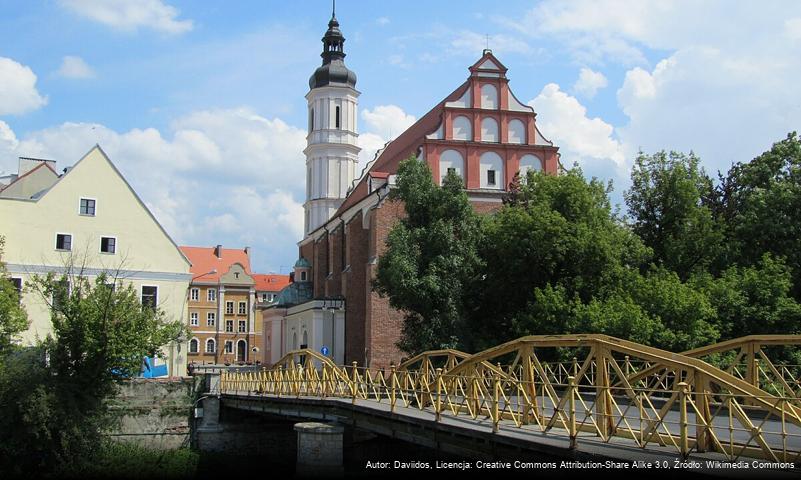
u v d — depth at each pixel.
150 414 40.88
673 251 45.53
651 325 34.31
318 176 90.88
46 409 33.69
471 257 40.28
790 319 37.53
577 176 44.41
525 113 60.78
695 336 34.62
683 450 14.07
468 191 58.34
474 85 60.28
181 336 48.47
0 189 61.19
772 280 38.78
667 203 46.97
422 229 40.59
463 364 22.73
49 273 38.50
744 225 45.28
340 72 91.12
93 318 36.72
